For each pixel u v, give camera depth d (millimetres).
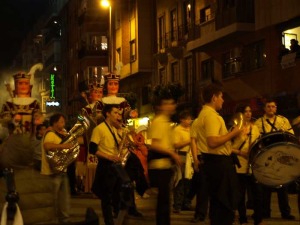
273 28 27812
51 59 80250
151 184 8641
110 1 45312
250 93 29719
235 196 8367
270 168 10039
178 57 38750
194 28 33938
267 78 28250
